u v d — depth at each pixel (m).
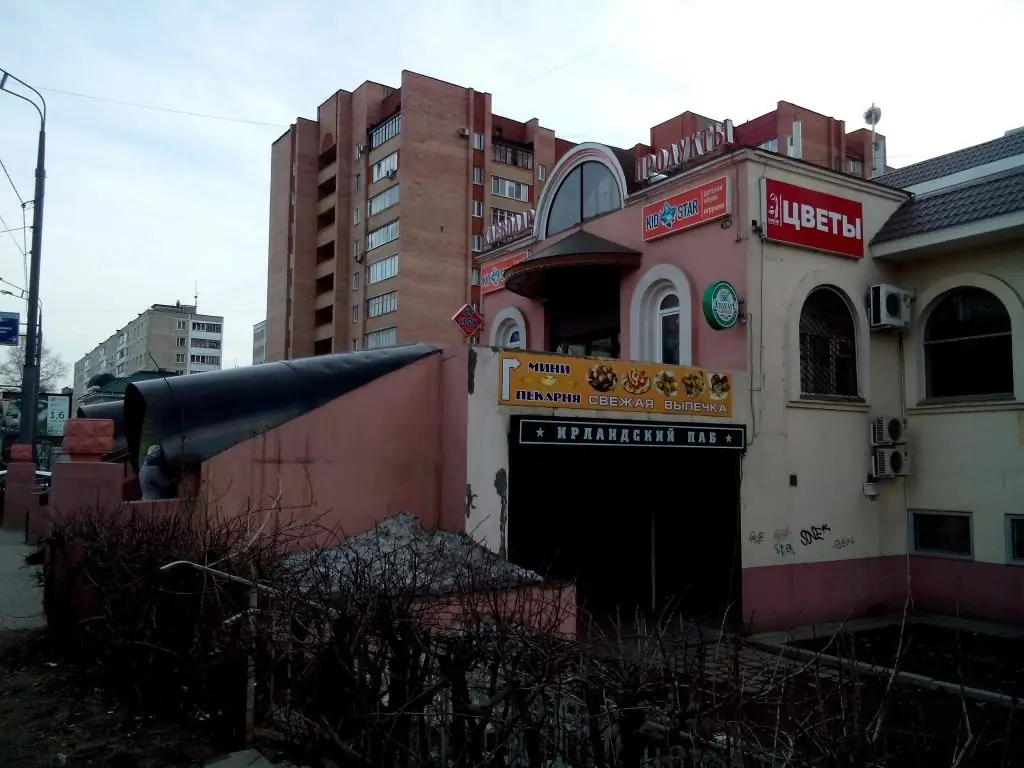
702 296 12.28
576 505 11.30
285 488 9.18
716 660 3.76
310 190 53.75
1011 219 11.59
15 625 8.16
